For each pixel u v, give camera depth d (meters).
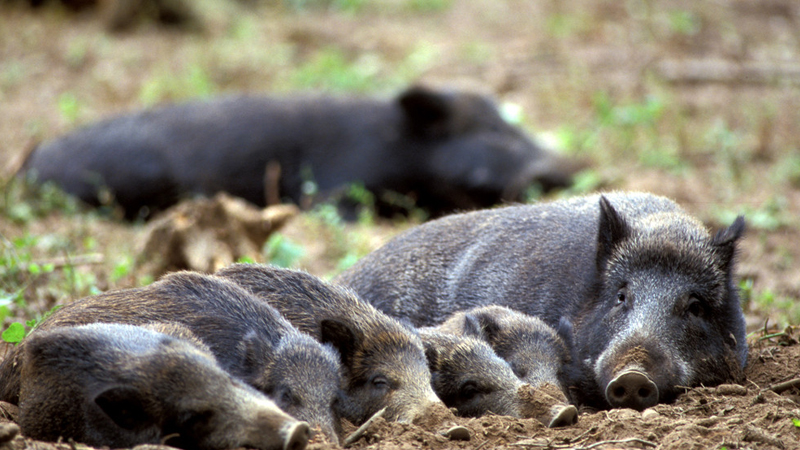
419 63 66.44
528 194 43.81
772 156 47.75
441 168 44.12
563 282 21.81
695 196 42.38
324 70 64.38
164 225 29.52
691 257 19.69
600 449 15.42
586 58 64.56
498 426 16.58
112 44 70.00
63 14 75.75
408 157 44.25
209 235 29.80
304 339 17.50
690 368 18.88
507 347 19.83
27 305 25.53
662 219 21.33
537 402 17.69
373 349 18.56
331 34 76.44
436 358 19.39
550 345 19.77
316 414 16.19
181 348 15.70
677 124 51.56
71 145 44.53
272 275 20.25
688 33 68.12
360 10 85.88
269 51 69.88
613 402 18.00
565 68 63.47
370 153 44.12
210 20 77.69
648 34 69.19
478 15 83.19
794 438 15.92
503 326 20.23
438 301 23.94
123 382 15.09
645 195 23.86
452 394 18.98
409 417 17.34
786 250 34.88
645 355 18.31
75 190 43.59
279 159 44.03
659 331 18.80
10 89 60.28
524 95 59.91
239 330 17.75
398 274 24.64
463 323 20.53
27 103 57.75
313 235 37.41
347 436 16.75
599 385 19.17
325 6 88.06
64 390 15.30
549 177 44.50
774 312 27.03
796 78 58.50
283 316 19.14
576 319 20.89
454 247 24.52
